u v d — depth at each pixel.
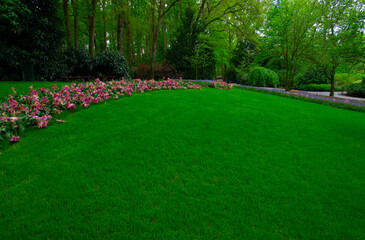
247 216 1.96
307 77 20.31
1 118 3.34
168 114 4.89
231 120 4.78
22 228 1.72
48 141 3.32
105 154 3.00
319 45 11.62
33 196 2.11
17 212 1.90
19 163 2.69
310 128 4.66
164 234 1.72
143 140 3.49
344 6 10.35
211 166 2.83
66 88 5.44
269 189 2.39
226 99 7.26
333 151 3.52
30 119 3.76
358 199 2.28
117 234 1.70
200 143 3.51
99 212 1.94
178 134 3.80
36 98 4.37
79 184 2.32
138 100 5.99
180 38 18.16
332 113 6.57
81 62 12.33
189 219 1.89
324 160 3.17
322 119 5.54
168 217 1.91
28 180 2.37
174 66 17.80
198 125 4.32
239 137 3.87
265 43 21.28
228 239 1.70
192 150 3.25
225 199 2.20
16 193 2.14
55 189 2.23
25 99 4.33
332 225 1.90
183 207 2.04
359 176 2.77
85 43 30.67
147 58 25.81
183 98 6.68
